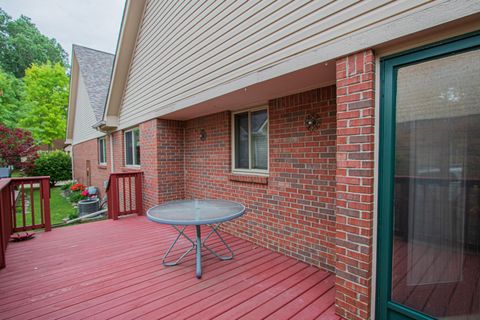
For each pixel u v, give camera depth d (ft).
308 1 7.45
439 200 5.68
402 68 6.00
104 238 13.34
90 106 32.94
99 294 7.94
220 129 14.49
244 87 9.76
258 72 9.14
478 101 5.12
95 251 11.52
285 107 10.70
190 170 17.37
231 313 6.92
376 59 6.30
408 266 6.11
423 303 5.91
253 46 9.32
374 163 6.31
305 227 10.07
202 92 12.21
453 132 5.45
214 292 8.00
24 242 12.75
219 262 10.25
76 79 39.55
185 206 10.69
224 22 10.73
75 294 7.95
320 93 9.46
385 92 6.22
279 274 9.19
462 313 5.47
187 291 8.07
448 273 5.63
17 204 31.12
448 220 5.59
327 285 8.41
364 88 6.25
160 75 16.01
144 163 18.66
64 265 10.05
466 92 5.24
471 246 5.35
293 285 8.41
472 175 5.28
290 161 10.56
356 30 6.34
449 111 5.46
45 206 14.51
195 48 12.63
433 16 5.12
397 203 6.21
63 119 59.06
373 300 6.53
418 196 5.94
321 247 9.55
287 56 8.10
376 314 6.53
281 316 6.80
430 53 5.54
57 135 58.08
